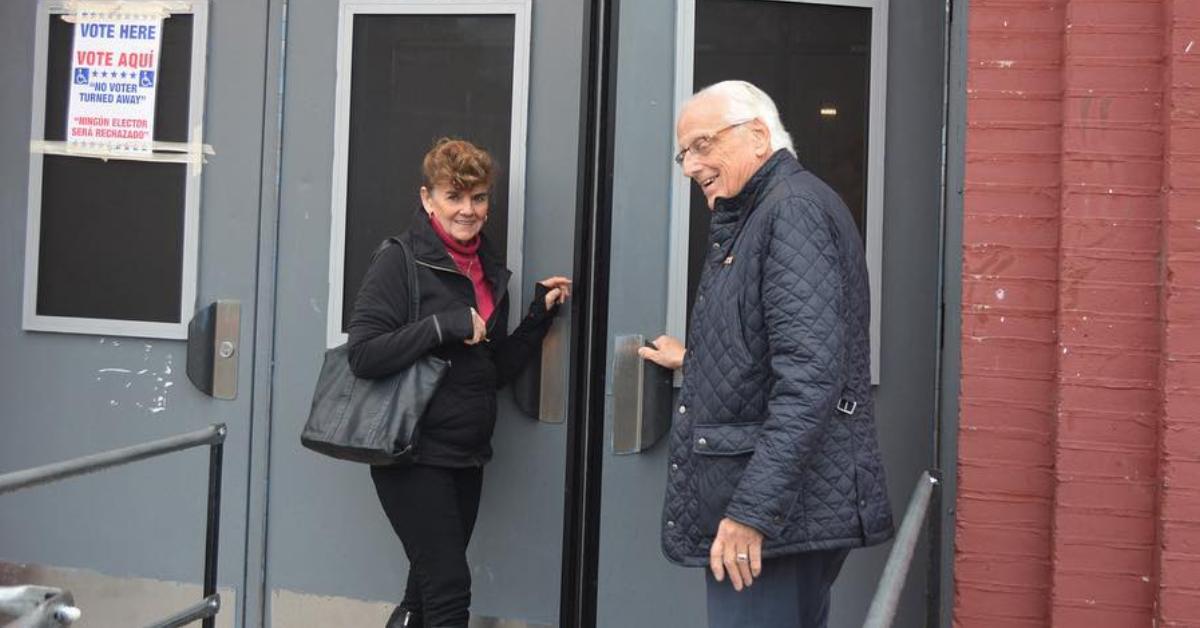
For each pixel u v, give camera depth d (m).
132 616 4.38
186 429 4.32
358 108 4.16
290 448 4.24
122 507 4.38
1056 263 3.31
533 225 4.05
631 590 4.00
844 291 2.80
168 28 4.29
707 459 2.87
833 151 3.96
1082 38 3.24
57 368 4.41
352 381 3.63
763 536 2.72
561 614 3.96
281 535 4.26
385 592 4.20
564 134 4.04
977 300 3.35
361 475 4.21
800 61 3.96
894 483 3.94
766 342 2.84
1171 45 3.14
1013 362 3.33
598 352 3.93
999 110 3.34
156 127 4.30
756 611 2.90
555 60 4.04
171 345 4.33
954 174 3.66
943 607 3.48
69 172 4.37
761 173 2.91
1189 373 3.12
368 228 4.17
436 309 3.69
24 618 2.74
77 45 4.35
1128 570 3.22
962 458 3.35
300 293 4.22
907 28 3.94
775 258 2.78
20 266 4.41
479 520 4.10
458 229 3.71
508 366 3.94
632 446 3.97
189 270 4.29
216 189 4.27
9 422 4.45
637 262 3.98
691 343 2.96
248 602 4.28
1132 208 3.22
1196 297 3.12
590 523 3.95
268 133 4.22
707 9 3.96
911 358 3.94
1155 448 3.21
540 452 4.05
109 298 4.36
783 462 2.68
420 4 4.10
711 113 2.92
